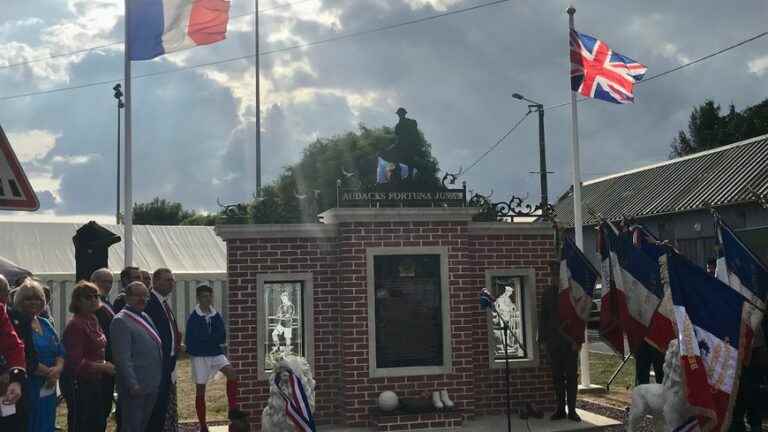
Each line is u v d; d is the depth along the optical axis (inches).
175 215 2474.2
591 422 445.1
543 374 489.7
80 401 307.1
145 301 321.4
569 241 453.1
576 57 595.5
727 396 271.4
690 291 276.8
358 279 446.6
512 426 437.1
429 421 433.1
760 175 1095.0
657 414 310.3
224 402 577.0
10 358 238.1
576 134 589.6
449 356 454.0
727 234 323.9
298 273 457.7
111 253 951.0
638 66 617.9
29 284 274.2
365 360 444.1
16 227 930.7
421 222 458.0
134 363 315.3
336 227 459.2
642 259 405.7
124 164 473.4
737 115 2105.1
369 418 440.8
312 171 1541.6
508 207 505.7
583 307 447.5
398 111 470.3
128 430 314.7
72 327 307.9
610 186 1504.7
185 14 477.4
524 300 496.7
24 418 247.4
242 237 452.4
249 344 448.5
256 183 1307.8
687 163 1346.0
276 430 276.5
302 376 281.7
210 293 414.3
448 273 458.6
